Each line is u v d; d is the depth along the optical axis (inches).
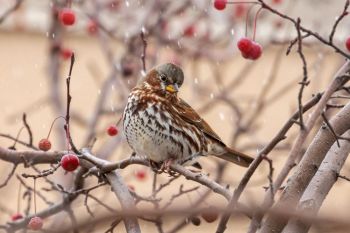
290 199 266.2
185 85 657.0
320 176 270.1
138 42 533.6
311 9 731.4
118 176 319.6
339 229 154.9
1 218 583.2
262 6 290.5
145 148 387.2
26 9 756.6
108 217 156.8
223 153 406.3
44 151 331.0
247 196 289.9
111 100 612.4
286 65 746.8
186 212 154.3
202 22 645.9
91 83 753.6
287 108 730.2
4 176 593.3
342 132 272.7
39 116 726.5
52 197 611.2
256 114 527.2
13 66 760.3
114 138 514.6
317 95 285.0
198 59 587.8
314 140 272.1
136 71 526.9
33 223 313.1
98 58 762.2
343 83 267.9
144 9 585.0
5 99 746.8
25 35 765.9
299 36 265.3
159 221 265.0
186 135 388.5
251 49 328.8
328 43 282.8
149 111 381.4
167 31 584.7
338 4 735.7
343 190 653.9
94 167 320.5
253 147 533.0
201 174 307.1
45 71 607.2
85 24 626.2
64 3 557.6
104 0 591.5
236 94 729.6
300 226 251.1
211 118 698.8
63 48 572.4
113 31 569.3
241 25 614.2
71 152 327.9
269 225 255.0
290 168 246.4
